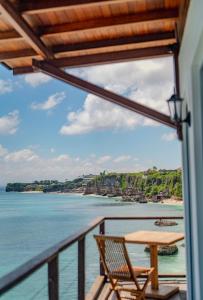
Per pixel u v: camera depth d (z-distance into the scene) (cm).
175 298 449
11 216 3856
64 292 384
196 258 298
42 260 222
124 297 448
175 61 446
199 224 289
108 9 368
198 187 291
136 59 471
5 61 475
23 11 328
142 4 365
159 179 5344
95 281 476
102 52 473
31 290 296
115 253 427
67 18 378
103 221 520
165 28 432
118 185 7181
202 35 238
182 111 392
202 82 293
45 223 2830
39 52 440
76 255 374
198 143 293
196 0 249
